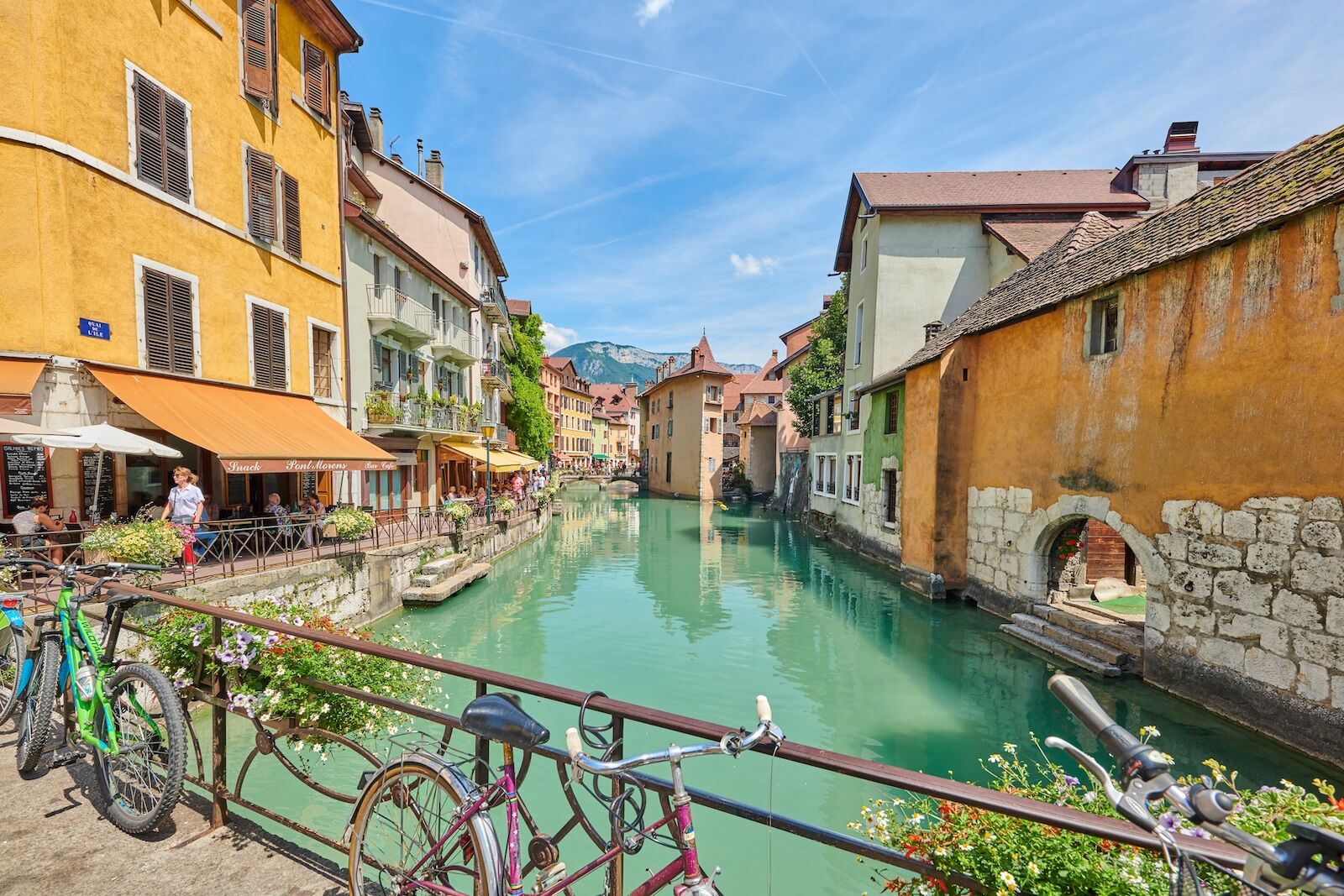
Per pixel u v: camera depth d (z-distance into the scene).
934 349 13.98
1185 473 7.57
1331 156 6.39
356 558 11.45
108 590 3.31
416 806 2.13
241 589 8.62
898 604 13.34
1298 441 6.23
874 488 18.67
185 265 10.69
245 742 6.67
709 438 46.25
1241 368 6.85
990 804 1.31
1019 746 7.00
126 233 9.57
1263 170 7.73
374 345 17.61
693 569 18.62
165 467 11.02
